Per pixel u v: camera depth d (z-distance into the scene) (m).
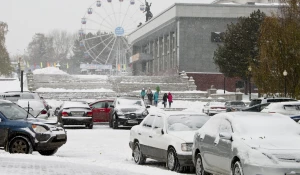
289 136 18.14
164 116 25.19
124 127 53.38
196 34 140.88
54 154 29.48
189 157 22.41
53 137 27.05
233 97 113.81
